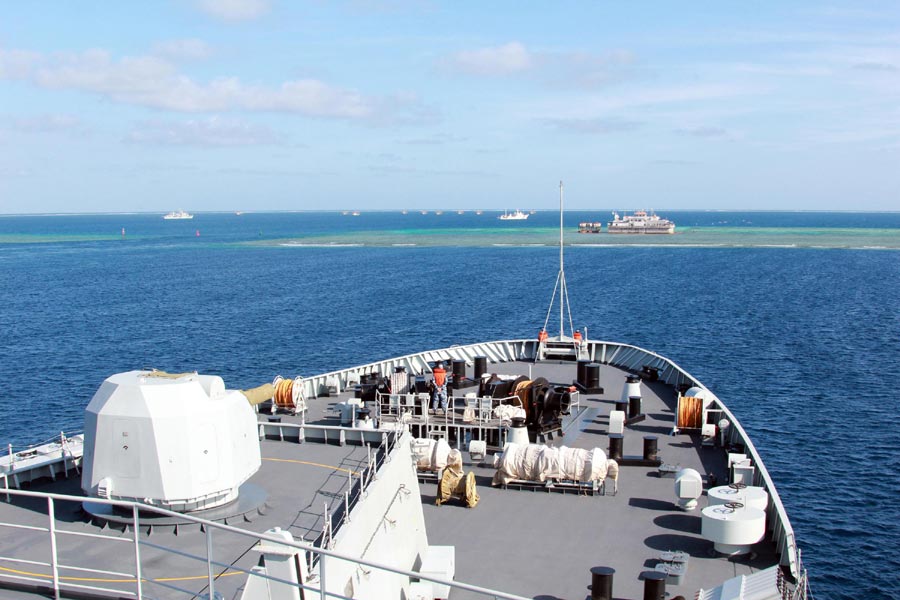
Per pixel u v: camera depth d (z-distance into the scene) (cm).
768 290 15538
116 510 1764
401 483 2052
